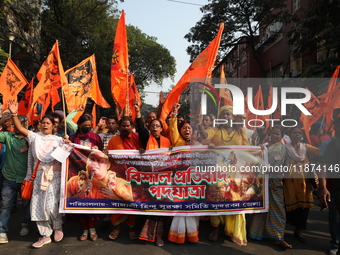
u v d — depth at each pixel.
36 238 4.08
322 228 4.68
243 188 4.03
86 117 4.51
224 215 4.08
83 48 20.62
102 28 22.42
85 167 3.97
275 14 17.00
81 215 4.05
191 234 3.88
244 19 16.73
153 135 4.25
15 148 4.03
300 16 15.12
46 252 3.62
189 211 3.92
